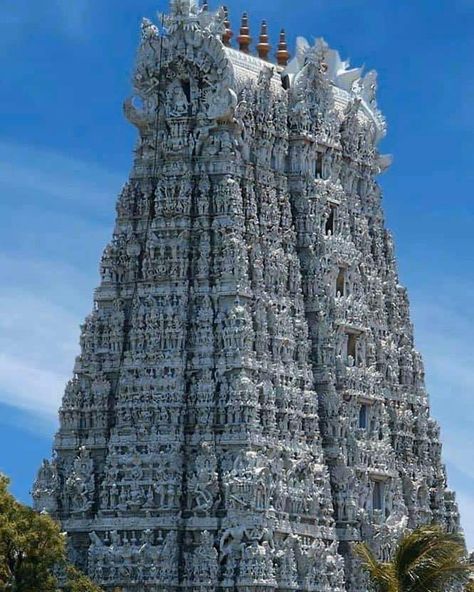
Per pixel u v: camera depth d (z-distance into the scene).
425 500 173.12
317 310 160.88
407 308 176.75
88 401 155.50
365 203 172.62
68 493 153.75
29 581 141.25
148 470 150.88
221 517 149.38
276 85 163.75
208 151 156.75
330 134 166.50
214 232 154.75
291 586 149.88
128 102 159.38
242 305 152.88
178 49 158.00
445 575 142.75
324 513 156.12
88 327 156.62
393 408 171.50
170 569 148.75
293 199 162.88
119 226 158.00
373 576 143.38
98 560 150.25
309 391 157.38
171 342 153.00
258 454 149.75
